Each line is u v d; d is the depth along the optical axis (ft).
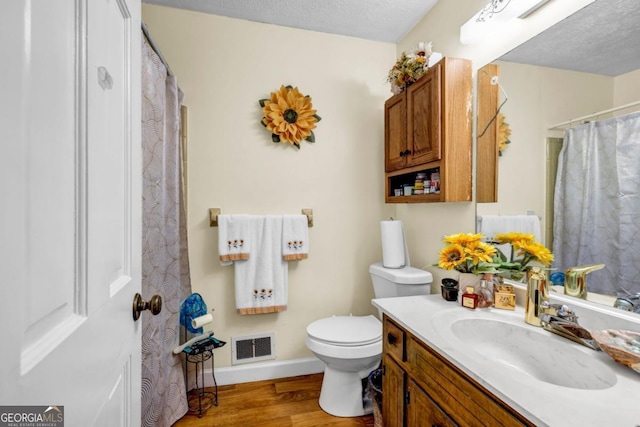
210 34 5.98
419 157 5.10
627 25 2.90
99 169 1.78
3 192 1.01
